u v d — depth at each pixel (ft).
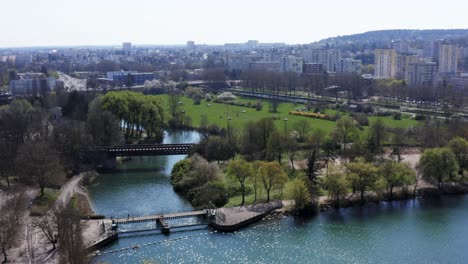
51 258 589.73
